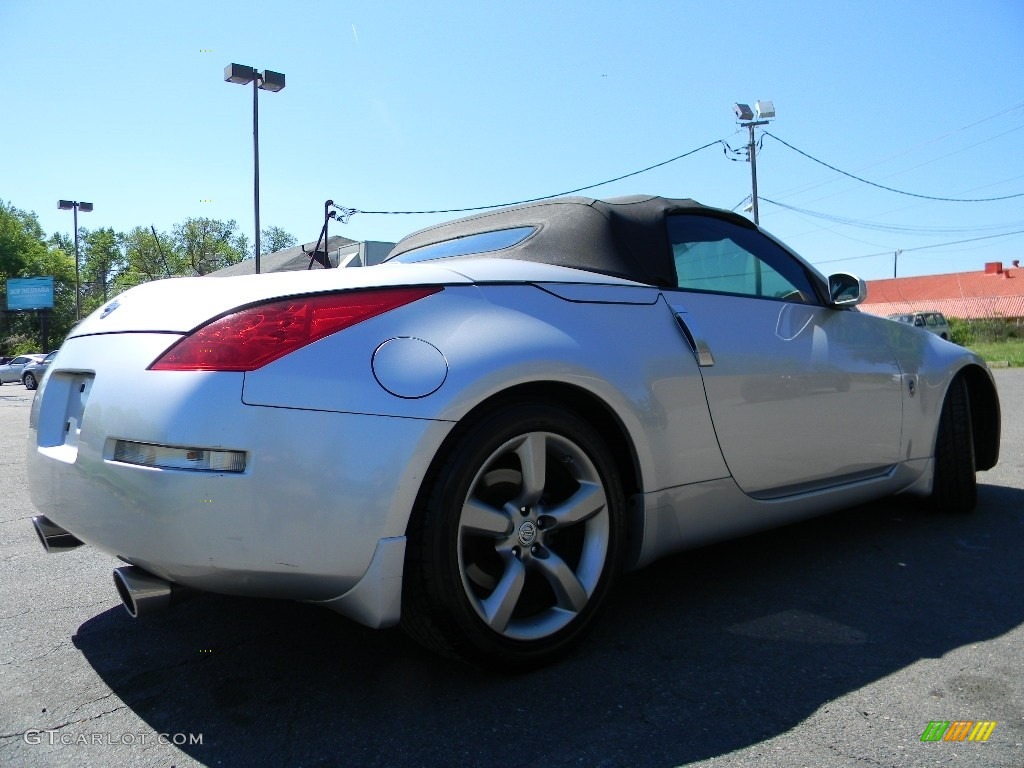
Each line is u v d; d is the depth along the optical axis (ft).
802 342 9.52
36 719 6.45
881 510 12.85
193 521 5.75
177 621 8.64
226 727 6.24
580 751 5.73
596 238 8.55
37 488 7.36
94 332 7.25
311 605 9.05
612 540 7.44
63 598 9.59
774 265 10.18
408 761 5.65
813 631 7.88
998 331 119.44
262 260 76.18
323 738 6.01
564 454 7.22
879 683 6.73
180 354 6.07
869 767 5.45
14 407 56.29
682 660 7.24
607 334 7.62
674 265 8.82
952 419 12.05
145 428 5.93
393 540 6.09
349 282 6.53
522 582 6.82
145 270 180.34
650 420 7.69
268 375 5.89
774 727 6.02
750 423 8.67
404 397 6.17
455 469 6.34
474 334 6.70
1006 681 6.73
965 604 8.58
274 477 5.78
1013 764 5.47
